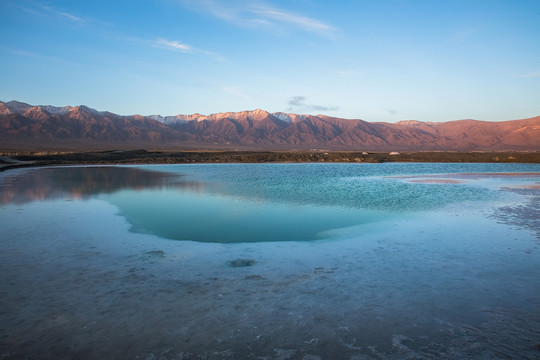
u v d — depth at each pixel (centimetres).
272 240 1083
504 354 496
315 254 945
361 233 1168
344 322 584
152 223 1303
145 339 533
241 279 766
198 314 607
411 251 968
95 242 1044
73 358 488
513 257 909
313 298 673
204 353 500
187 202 1780
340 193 2133
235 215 1461
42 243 1027
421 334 548
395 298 673
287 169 4556
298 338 537
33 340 528
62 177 3166
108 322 580
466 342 526
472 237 1109
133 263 861
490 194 2075
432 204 1731
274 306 639
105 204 1708
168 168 4647
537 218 1385
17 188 2317
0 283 731
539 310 625
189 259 898
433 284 739
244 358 489
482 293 695
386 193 2122
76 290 700
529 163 6188
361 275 790
